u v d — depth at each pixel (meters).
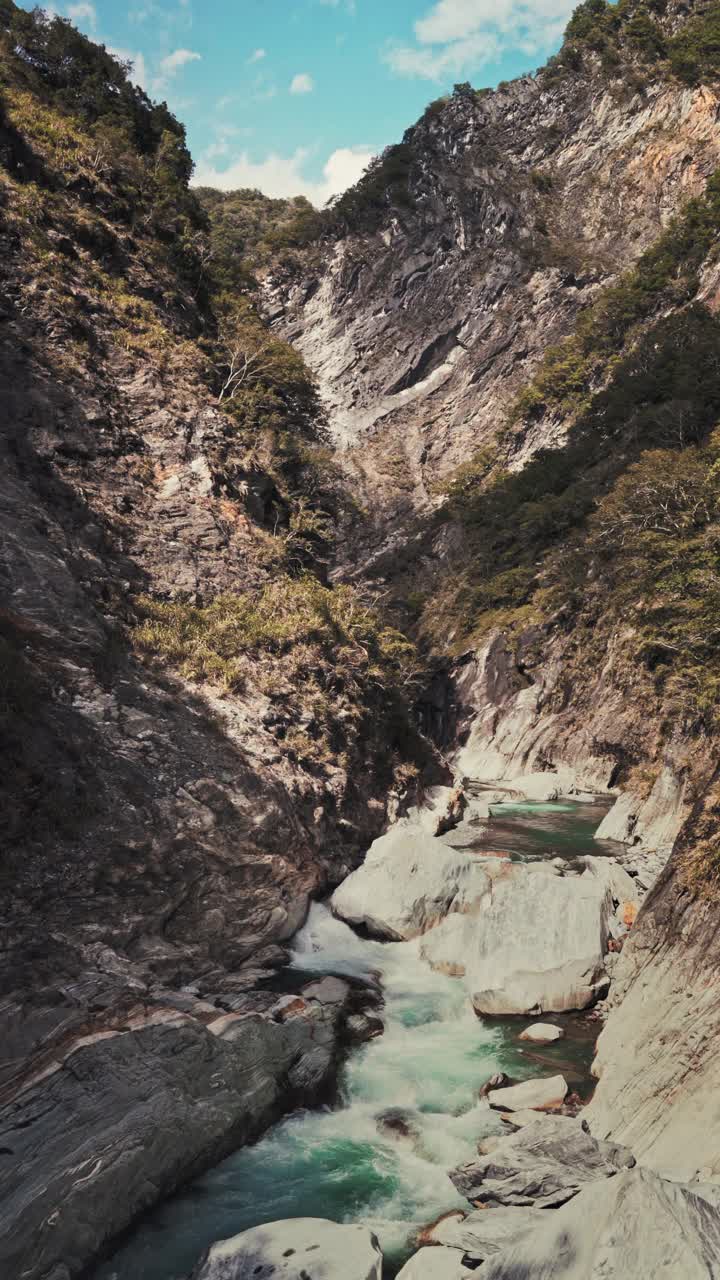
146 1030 12.80
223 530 35.91
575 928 19.84
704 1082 12.25
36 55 64.62
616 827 40.69
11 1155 10.56
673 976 14.43
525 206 180.00
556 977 18.84
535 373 159.75
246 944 20.50
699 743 40.62
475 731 80.31
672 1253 8.77
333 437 164.75
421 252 179.12
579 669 72.19
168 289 49.78
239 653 30.36
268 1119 14.42
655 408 96.81
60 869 16.97
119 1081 12.15
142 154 66.38
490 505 117.31
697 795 16.84
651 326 126.50
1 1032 12.19
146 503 34.16
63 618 22.91
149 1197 12.12
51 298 37.59
